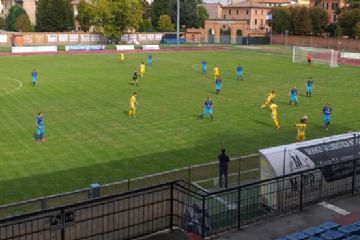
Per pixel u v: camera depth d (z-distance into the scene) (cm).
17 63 7206
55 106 4269
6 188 2394
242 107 4428
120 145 3162
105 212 1670
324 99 4884
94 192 1898
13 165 2738
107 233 1550
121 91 5075
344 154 2112
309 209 1738
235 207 1733
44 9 12200
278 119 3988
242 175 2383
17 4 13912
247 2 16438
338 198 1852
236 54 9412
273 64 7844
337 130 3659
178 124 3744
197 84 5662
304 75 6625
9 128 3503
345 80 6197
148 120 3847
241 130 3612
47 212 1295
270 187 1834
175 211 1647
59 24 12269
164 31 13600
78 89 5128
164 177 2225
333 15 15212
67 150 3031
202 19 15475
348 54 9150
